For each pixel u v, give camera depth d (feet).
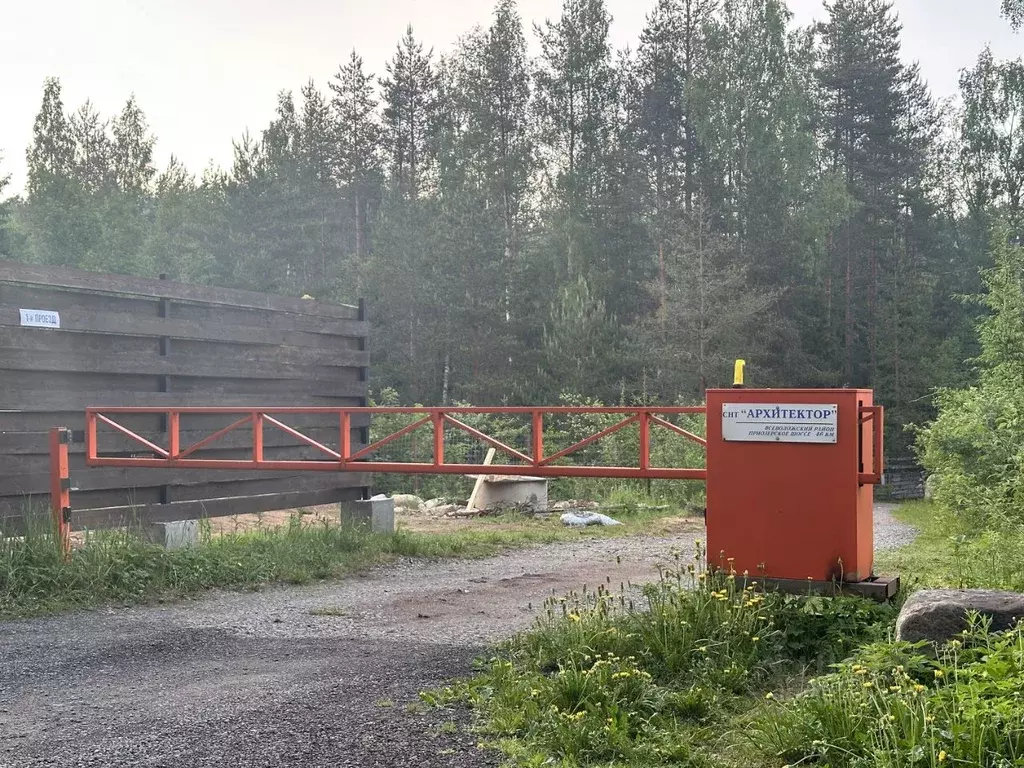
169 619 32.07
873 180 161.17
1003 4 84.53
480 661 24.31
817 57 166.40
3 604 33.27
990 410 61.36
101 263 149.07
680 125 155.02
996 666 15.38
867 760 14.57
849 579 25.53
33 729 19.51
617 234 144.77
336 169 178.09
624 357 120.78
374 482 86.48
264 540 45.47
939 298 159.94
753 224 138.92
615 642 22.99
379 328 135.85
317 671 24.17
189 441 50.49
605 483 83.20
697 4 154.71
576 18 155.53
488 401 124.26
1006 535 41.65
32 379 43.91
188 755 17.56
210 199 190.70
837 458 25.72
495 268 129.90
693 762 16.38
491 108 156.56
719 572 26.02
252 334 53.67
